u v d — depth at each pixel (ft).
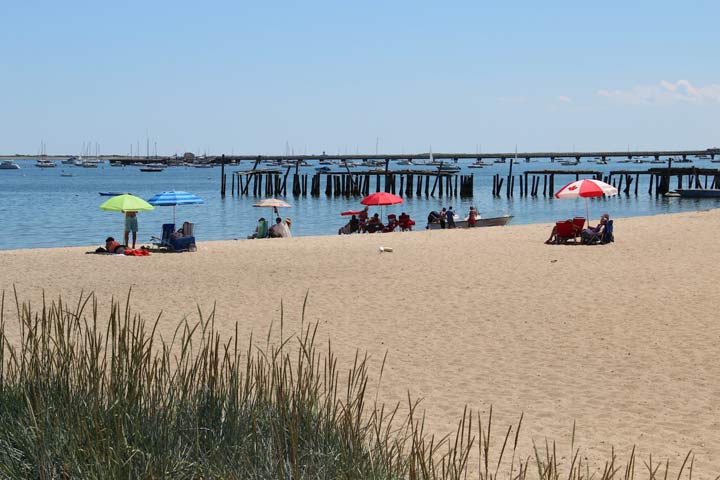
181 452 14.70
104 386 15.90
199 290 50.72
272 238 92.58
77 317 17.17
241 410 16.20
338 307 44.47
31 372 16.37
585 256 65.10
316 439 15.30
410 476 13.74
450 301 45.80
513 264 60.85
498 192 232.73
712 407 26.14
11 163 597.52
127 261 66.39
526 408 26.27
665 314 40.65
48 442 13.97
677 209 175.11
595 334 36.86
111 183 360.48
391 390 28.32
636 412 25.75
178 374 16.65
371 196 106.52
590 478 19.43
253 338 36.29
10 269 61.62
